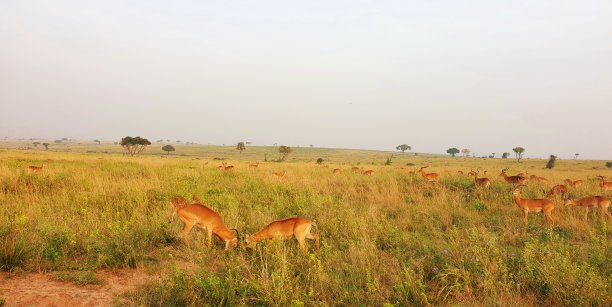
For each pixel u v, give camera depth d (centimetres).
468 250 669
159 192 1202
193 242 734
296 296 498
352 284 564
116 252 640
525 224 982
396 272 605
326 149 17900
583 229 927
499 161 8119
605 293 490
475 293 543
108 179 1455
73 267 591
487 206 1200
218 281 512
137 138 6425
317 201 1095
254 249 670
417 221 991
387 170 2583
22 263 578
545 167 5647
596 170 4969
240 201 1167
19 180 1284
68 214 860
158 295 500
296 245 730
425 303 509
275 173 1900
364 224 823
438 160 8531
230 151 12725
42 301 475
